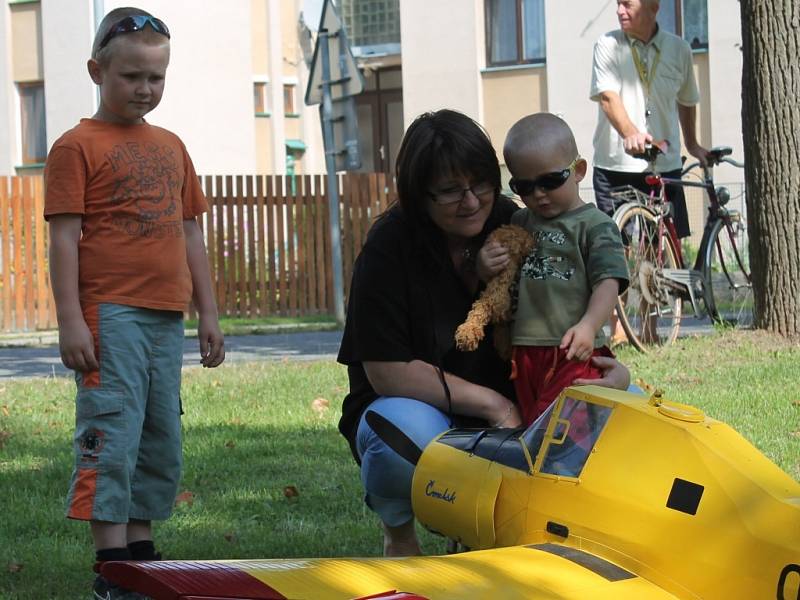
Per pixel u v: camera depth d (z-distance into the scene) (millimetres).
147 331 5223
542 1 23953
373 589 2902
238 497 6789
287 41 31188
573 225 4836
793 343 11195
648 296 11250
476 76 24328
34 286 18188
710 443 3520
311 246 18625
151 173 5297
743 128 11648
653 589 3379
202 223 18406
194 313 18219
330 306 18688
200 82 27156
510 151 4895
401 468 4805
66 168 5133
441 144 4750
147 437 5340
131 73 5234
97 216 5180
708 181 12500
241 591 2805
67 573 5543
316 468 7461
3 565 5652
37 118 26312
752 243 11672
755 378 9633
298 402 9656
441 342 5016
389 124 30469
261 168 29906
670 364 10422
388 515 5012
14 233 18094
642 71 11734
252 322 17656
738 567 3289
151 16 5316
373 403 5008
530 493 3906
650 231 11469
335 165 16797
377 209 18719
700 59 21844
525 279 4875
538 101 23922
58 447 8305
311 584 2881
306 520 6328
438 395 4930
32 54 26000
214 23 27469
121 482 5059
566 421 3916
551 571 3318
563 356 4781
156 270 5246
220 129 27625
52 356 14453
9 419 9336
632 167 11781
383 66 29375
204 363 5719
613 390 3945
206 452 7926
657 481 3529
